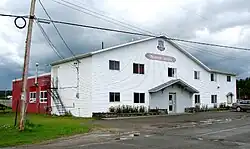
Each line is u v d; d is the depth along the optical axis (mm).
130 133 16984
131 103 33406
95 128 19672
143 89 34750
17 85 45531
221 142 12891
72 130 18094
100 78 31078
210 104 44156
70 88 33500
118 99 32344
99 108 30797
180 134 16016
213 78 45312
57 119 28156
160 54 37094
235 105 41375
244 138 14164
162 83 36938
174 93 38188
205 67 43281
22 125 16969
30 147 12672
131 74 33719
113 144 12852
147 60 35500
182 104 39000
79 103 32094
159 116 31703
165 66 37562
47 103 37625
